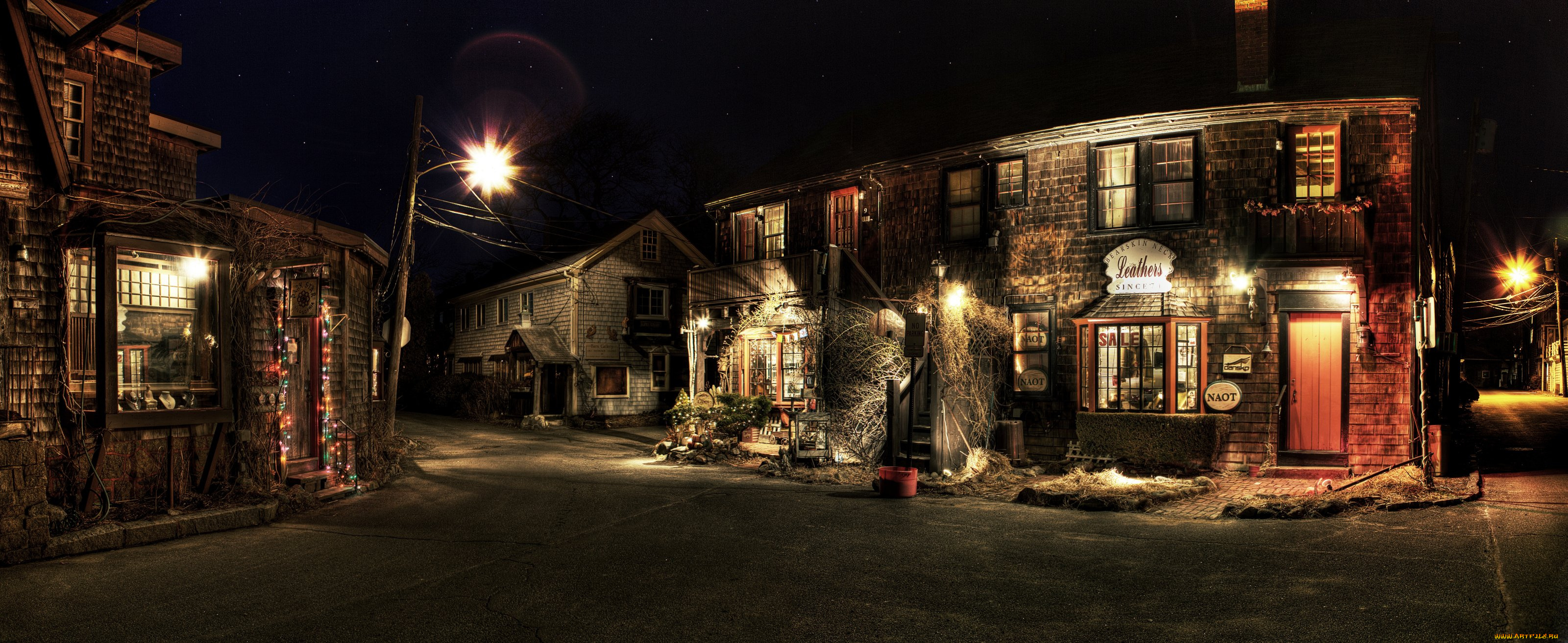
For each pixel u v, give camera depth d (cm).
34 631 568
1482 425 2016
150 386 1017
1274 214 1305
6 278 837
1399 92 1245
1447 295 2048
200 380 1005
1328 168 1314
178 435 968
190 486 980
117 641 550
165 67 1141
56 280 882
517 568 751
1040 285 1498
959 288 1581
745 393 1955
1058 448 1454
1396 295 1259
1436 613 554
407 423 2806
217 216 1026
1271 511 931
